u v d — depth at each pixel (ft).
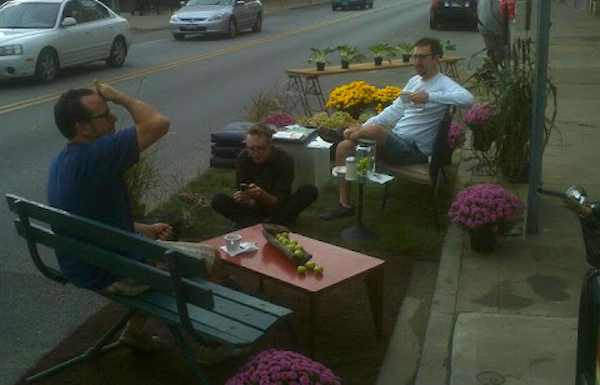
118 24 55.93
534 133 19.52
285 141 23.59
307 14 114.42
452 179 25.44
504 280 17.61
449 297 16.88
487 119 24.99
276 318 12.28
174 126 35.65
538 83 19.25
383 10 118.52
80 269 13.19
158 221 19.86
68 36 50.31
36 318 16.78
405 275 18.25
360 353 14.93
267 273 14.46
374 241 20.25
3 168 29.17
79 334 15.80
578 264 18.33
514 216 18.56
